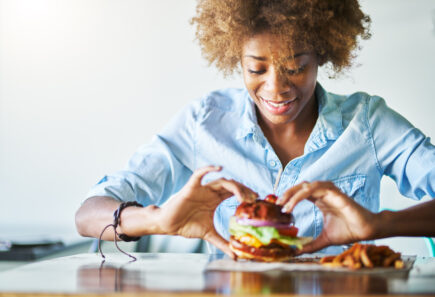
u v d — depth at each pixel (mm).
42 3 3658
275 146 1843
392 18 3203
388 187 3080
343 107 1871
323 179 1797
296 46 1477
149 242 2854
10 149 3697
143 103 3564
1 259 2535
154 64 3545
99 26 3598
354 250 1285
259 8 1495
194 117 1926
